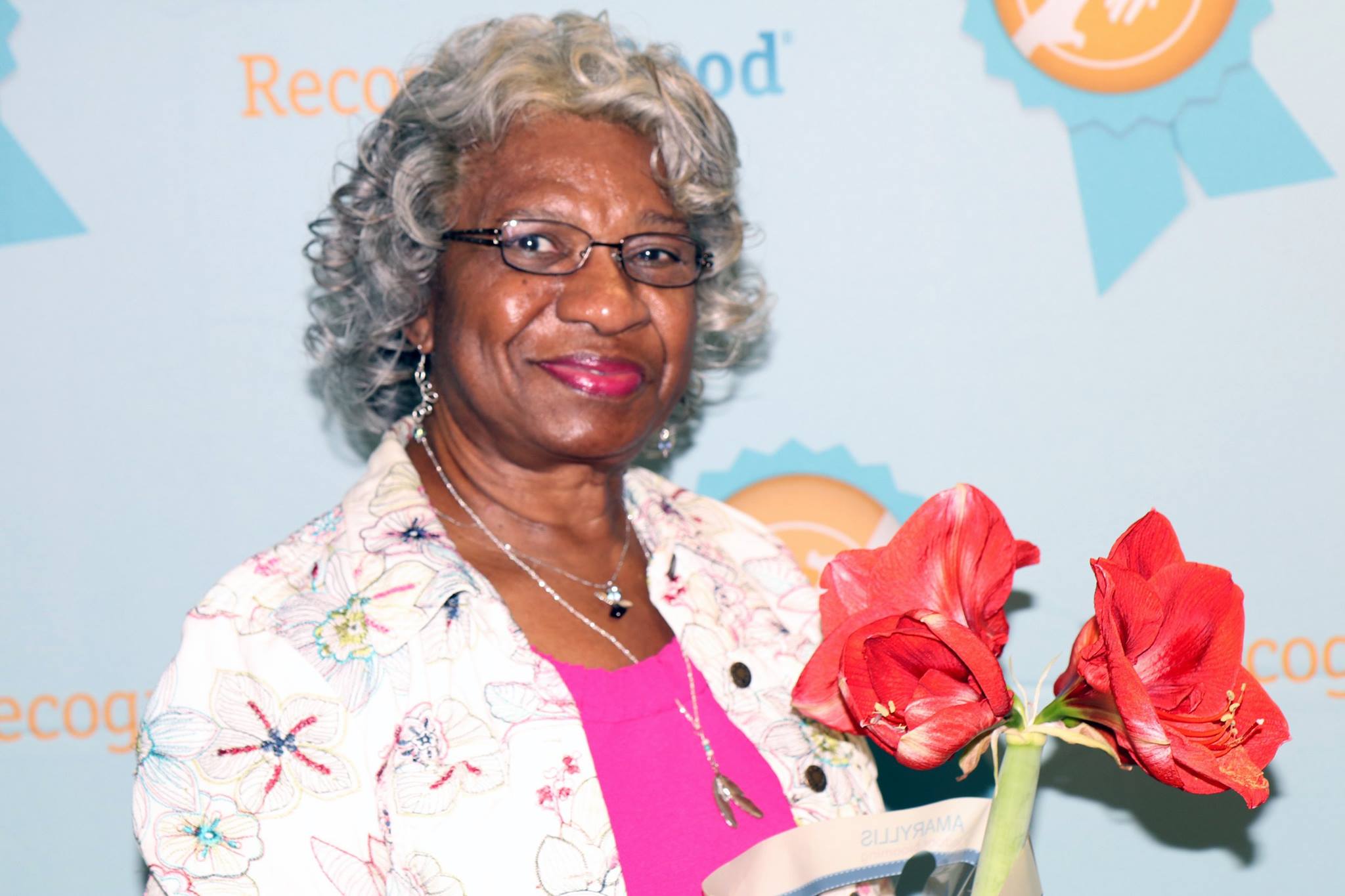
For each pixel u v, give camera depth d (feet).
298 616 3.34
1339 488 5.66
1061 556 5.65
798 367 5.64
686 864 3.39
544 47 3.75
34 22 5.26
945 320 5.64
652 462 5.62
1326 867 5.68
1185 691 2.41
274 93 5.37
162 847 3.04
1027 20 5.58
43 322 5.29
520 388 3.61
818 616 4.30
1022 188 5.62
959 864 2.68
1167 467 5.66
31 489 5.29
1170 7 5.57
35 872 5.29
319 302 4.23
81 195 5.30
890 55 5.59
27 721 5.29
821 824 2.56
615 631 3.81
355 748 3.22
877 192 5.61
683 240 3.77
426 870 3.17
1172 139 5.61
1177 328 5.65
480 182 3.68
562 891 3.21
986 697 2.39
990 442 5.65
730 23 5.55
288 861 3.09
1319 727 5.67
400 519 3.65
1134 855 5.71
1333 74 5.62
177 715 3.16
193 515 5.36
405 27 5.40
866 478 5.65
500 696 3.39
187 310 5.36
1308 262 5.64
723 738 3.72
